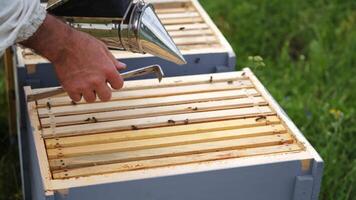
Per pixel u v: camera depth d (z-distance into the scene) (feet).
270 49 12.34
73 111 6.11
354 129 9.73
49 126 5.89
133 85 6.51
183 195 5.42
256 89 6.59
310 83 11.28
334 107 10.34
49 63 6.75
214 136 5.84
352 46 12.16
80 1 5.63
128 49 5.85
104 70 5.37
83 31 5.74
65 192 5.11
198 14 8.14
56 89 6.20
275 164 5.53
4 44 5.08
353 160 9.09
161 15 8.07
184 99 6.34
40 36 5.24
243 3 13.12
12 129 9.18
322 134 9.51
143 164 5.44
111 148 5.62
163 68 7.11
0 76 11.07
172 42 5.78
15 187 8.79
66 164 5.41
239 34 12.53
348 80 11.28
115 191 5.23
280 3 13.33
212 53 7.18
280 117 6.13
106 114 6.08
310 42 12.42
